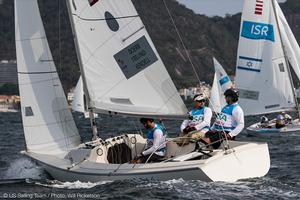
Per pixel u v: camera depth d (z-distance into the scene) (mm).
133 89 43844
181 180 37094
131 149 43062
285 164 55000
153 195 34781
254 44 109812
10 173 47438
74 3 42812
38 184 41406
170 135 93688
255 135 103688
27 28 46344
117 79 43625
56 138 46250
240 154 38562
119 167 38938
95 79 43219
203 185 36406
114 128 122688
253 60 110062
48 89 46500
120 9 43625
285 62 109750
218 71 127438
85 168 40344
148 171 37625
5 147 79500
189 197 34219
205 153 38531
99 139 43719
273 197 34812
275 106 110125
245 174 38781
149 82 43688
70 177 41188
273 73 109750
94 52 43188
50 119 46344
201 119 41344
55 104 46562
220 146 40531
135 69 43781
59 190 38531
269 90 110125
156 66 43531
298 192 36469
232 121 40469
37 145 46062
